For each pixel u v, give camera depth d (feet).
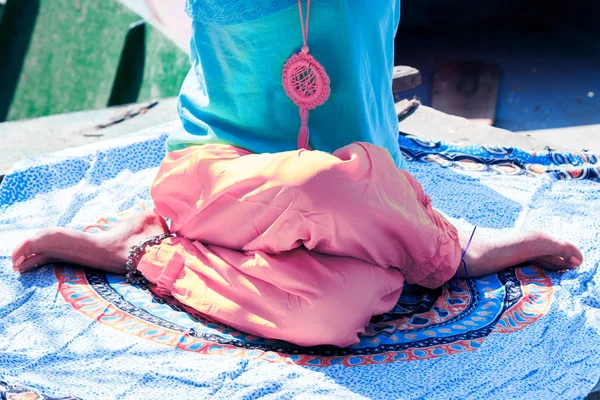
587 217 10.08
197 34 7.78
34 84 23.80
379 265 7.51
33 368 7.05
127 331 7.64
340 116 7.93
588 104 21.85
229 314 7.48
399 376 6.93
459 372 6.99
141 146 11.78
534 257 8.71
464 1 28.73
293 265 7.21
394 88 14.62
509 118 21.08
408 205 7.44
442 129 13.47
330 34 7.40
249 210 7.30
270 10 7.21
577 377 7.00
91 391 6.69
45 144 12.66
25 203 10.43
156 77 20.86
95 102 22.08
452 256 8.01
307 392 6.68
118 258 8.55
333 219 7.05
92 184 10.94
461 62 25.27
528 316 7.95
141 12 21.17
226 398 6.63
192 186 7.79
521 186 11.09
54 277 8.55
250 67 7.65
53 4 23.49
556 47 26.40
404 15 28.58
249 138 8.10
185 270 7.96
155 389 6.75
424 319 7.97
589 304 8.33
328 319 7.09
